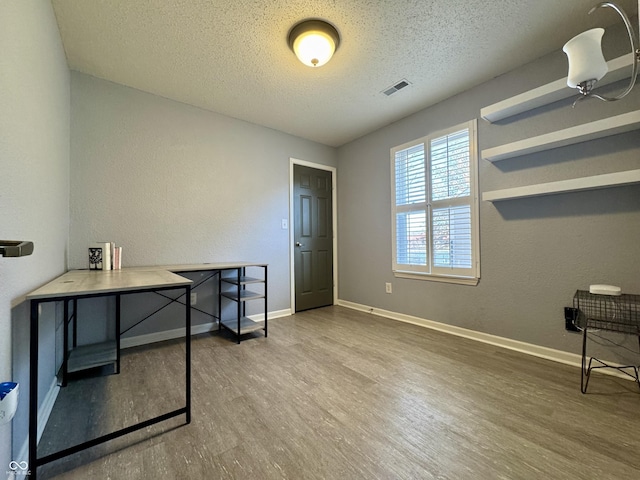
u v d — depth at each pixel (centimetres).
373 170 354
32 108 122
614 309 180
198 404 153
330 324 307
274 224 342
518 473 106
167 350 234
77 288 121
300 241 368
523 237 223
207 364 205
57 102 175
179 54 204
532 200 219
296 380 180
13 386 74
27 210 114
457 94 264
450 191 271
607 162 183
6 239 93
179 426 134
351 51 203
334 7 164
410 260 309
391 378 182
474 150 250
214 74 229
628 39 176
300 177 370
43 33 142
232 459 113
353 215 384
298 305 363
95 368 198
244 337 265
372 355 220
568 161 199
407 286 315
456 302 269
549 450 118
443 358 213
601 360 189
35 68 127
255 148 326
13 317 100
